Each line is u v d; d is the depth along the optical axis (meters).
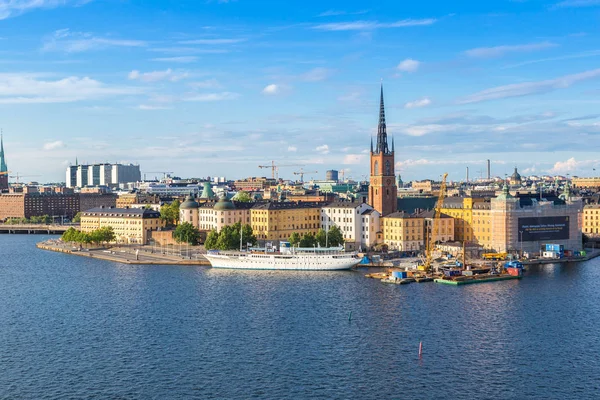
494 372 163.00
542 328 199.12
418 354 175.38
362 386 154.38
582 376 160.50
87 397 148.12
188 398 147.50
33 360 171.25
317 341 186.25
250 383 155.88
